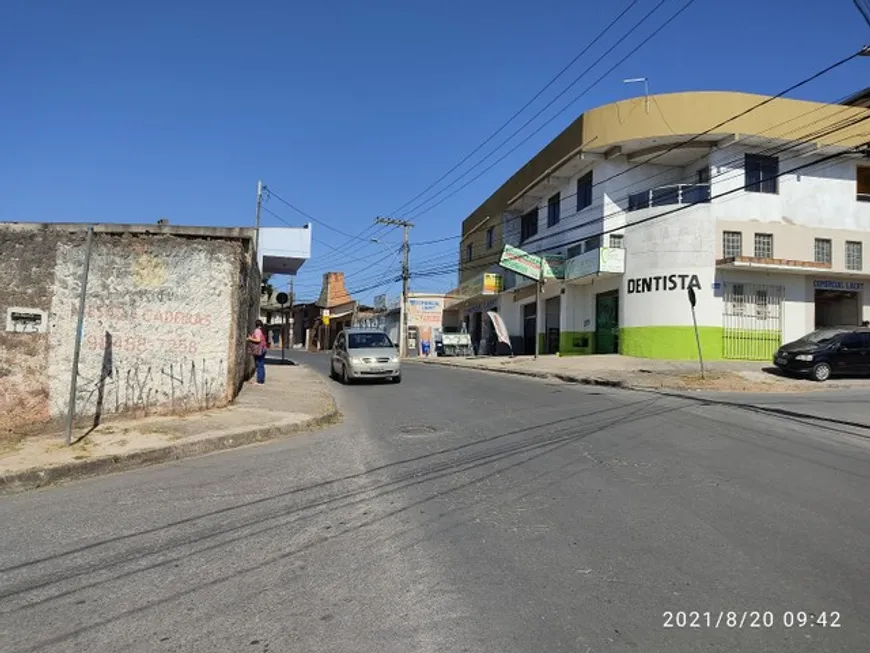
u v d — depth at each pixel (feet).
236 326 39.19
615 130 83.66
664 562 14.76
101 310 33.63
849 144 81.46
